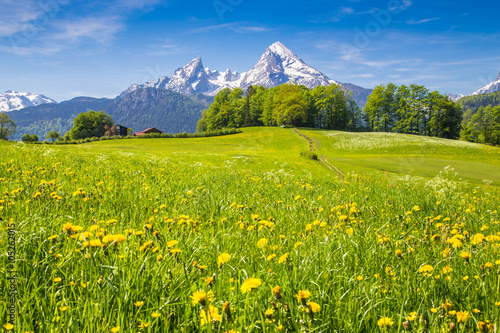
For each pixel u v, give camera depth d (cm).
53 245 259
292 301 179
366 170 3709
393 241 330
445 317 177
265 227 356
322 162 4316
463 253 256
